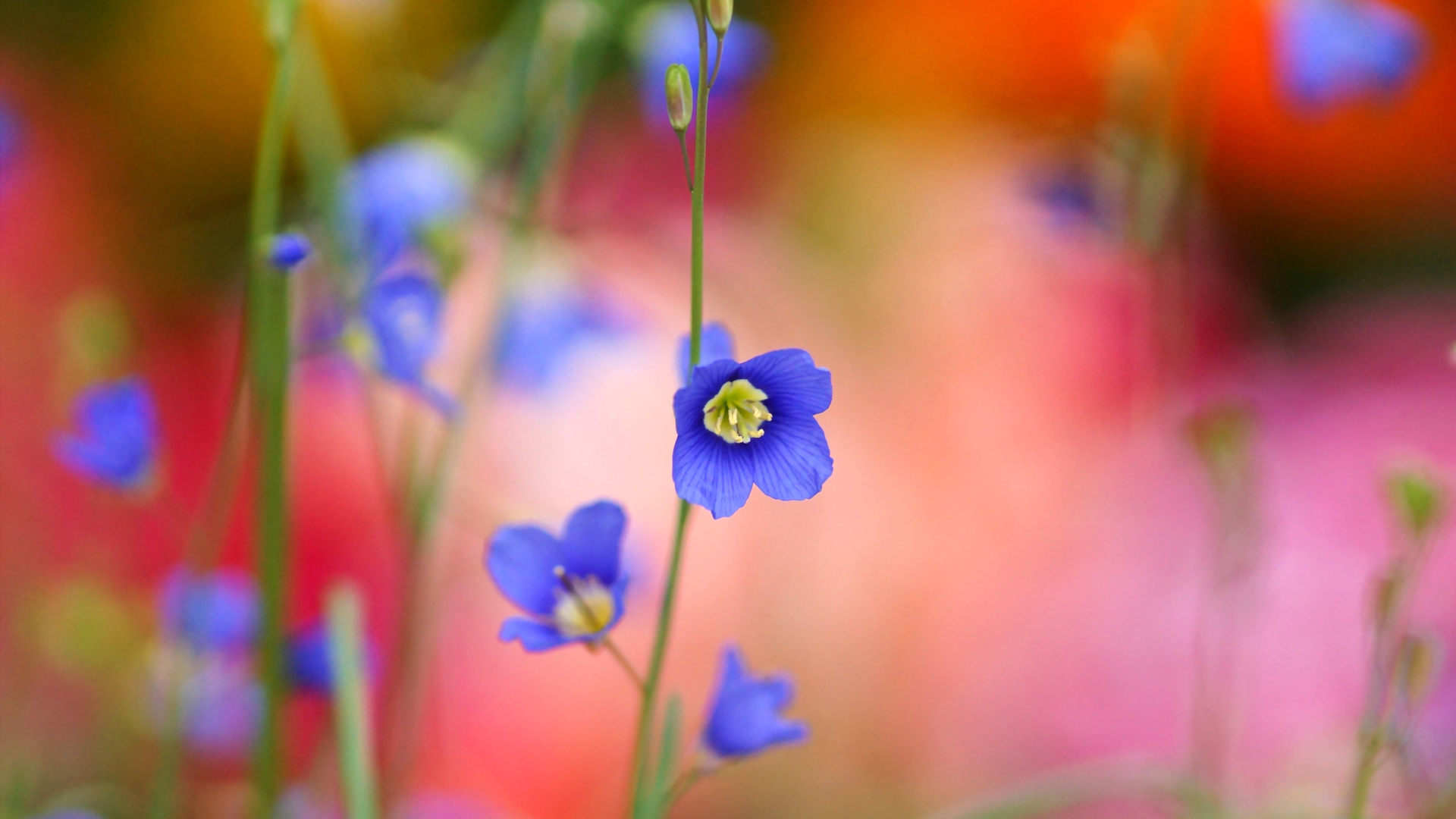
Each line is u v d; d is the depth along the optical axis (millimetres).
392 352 456
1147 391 664
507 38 499
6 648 560
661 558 650
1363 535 666
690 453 396
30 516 590
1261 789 562
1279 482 696
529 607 409
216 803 507
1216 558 496
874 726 646
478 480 636
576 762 614
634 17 514
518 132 514
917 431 739
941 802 628
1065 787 465
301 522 622
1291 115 506
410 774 494
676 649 636
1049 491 710
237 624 460
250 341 439
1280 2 501
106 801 504
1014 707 648
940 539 697
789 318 756
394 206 487
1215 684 634
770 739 417
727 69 512
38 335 707
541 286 535
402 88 517
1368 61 495
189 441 657
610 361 641
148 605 531
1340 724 601
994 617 669
